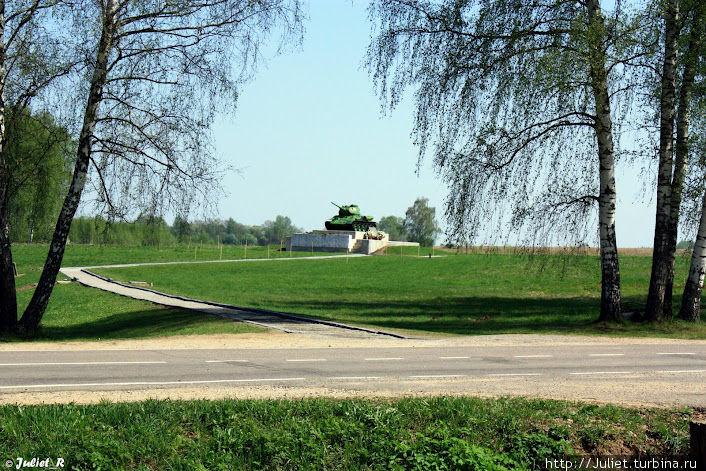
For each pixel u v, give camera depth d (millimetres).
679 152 23891
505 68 21219
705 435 7668
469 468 7895
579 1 21859
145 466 7605
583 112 21875
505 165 21625
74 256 75188
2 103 19812
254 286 50469
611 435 9078
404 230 154125
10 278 21031
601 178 23219
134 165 19656
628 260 65125
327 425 8758
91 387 11125
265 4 18922
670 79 23156
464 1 21609
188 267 67125
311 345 17969
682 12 22703
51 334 22625
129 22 19375
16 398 10094
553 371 14047
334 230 103062
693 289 25156
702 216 25031
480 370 13984
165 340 18984
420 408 9711
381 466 7941
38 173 21953
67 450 7719
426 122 22078
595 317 29969
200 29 19312
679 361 15969
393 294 45219
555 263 23719
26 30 19484
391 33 22375
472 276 58281
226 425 8766
